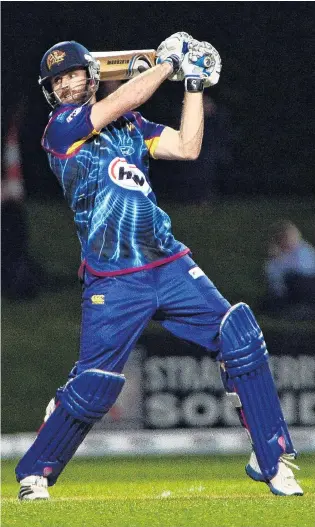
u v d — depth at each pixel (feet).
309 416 128.47
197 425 125.49
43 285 174.70
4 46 189.47
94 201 65.36
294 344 133.59
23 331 154.40
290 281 157.07
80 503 64.64
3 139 184.03
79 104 66.44
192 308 65.87
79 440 67.46
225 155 193.06
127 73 70.23
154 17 198.18
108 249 65.10
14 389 137.49
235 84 201.77
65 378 141.08
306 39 204.44
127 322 65.16
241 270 179.32
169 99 190.19
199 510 60.64
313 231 191.01
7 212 170.30
